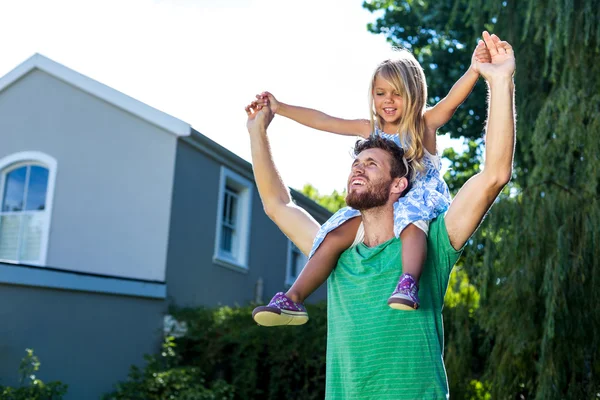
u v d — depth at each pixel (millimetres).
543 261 7984
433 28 16203
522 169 9867
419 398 2775
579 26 8391
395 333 2814
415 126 3449
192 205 13883
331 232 3088
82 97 14273
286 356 12195
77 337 11062
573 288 7793
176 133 13445
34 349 10430
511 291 7988
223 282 14750
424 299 2854
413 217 2900
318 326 12367
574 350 7785
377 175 2939
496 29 9586
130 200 13547
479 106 15602
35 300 10523
